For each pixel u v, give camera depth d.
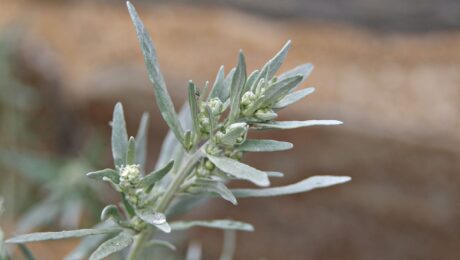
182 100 0.61
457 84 0.60
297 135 0.58
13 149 0.64
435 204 0.58
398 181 0.58
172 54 0.64
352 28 0.68
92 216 0.59
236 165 0.27
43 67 0.69
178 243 0.62
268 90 0.28
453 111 0.58
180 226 0.31
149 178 0.28
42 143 0.71
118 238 0.28
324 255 0.63
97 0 0.72
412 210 0.59
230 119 0.28
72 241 0.65
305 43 0.66
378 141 0.57
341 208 0.61
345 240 0.62
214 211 0.63
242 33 0.67
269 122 0.28
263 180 0.26
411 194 0.58
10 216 0.64
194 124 0.28
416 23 0.67
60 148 0.71
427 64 0.63
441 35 0.66
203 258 0.67
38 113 0.70
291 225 0.63
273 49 0.66
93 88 0.64
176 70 0.62
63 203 0.53
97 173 0.28
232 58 0.64
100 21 0.70
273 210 0.62
